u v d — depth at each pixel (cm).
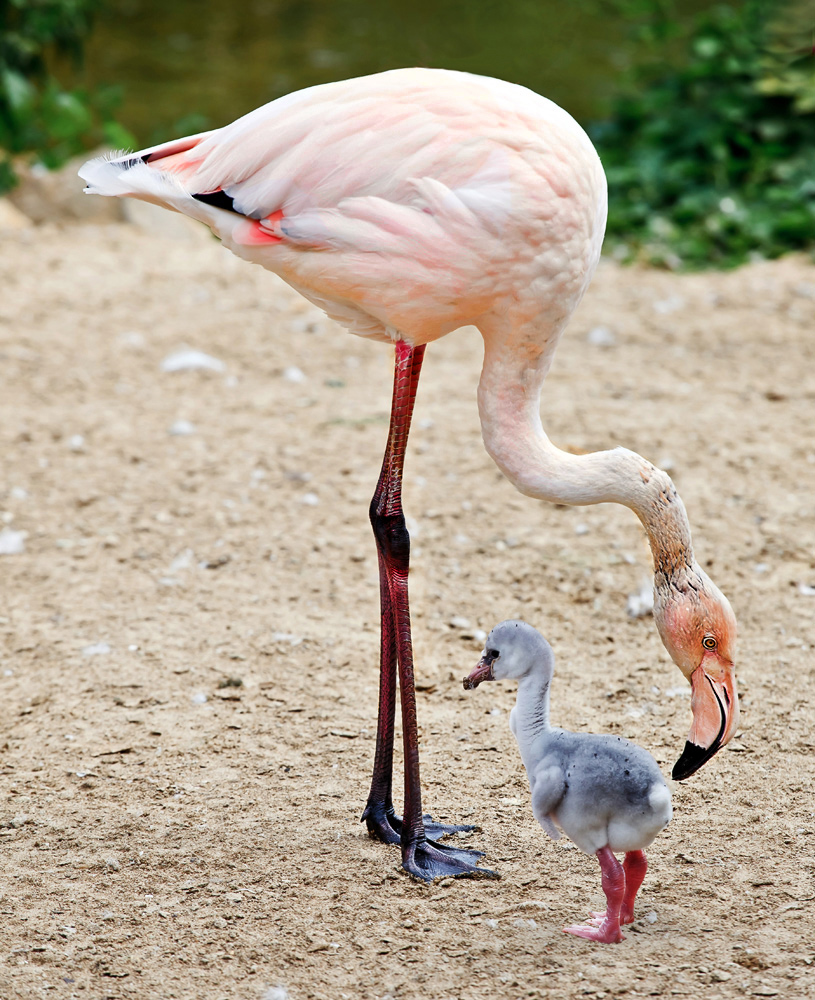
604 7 3516
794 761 829
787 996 602
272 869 725
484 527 1180
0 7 2094
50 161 2158
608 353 1593
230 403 1455
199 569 1112
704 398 1450
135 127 2503
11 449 1330
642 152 2123
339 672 952
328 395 1480
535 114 716
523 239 700
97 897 698
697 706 719
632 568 1110
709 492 1227
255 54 3112
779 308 1717
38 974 632
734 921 666
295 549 1144
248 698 916
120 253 1947
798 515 1184
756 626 1007
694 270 1886
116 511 1212
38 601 1057
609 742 638
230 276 1875
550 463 741
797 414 1407
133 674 946
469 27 3378
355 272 717
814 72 2105
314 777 822
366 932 667
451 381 1527
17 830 763
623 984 614
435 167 700
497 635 660
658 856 730
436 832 756
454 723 888
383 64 2998
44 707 906
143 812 783
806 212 1942
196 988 623
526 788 807
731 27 2244
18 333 1627
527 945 650
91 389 1484
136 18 3509
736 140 2066
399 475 747
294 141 718
